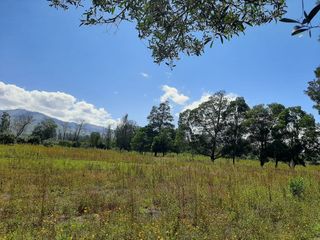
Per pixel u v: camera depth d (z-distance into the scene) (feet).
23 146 112.16
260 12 9.56
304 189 44.70
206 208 32.07
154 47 11.66
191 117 191.42
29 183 43.21
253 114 173.27
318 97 119.96
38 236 21.84
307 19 6.34
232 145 182.50
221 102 185.88
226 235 24.52
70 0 10.67
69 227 24.75
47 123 285.02
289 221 28.48
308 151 161.99
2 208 29.63
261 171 82.02
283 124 161.27
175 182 50.80
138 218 27.58
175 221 26.12
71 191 40.40
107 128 281.54
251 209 33.65
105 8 10.19
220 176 62.49
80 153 103.24
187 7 9.78
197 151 191.01
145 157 123.24
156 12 10.07
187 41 11.26
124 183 47.06
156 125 279.28
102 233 22.72
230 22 9.53
